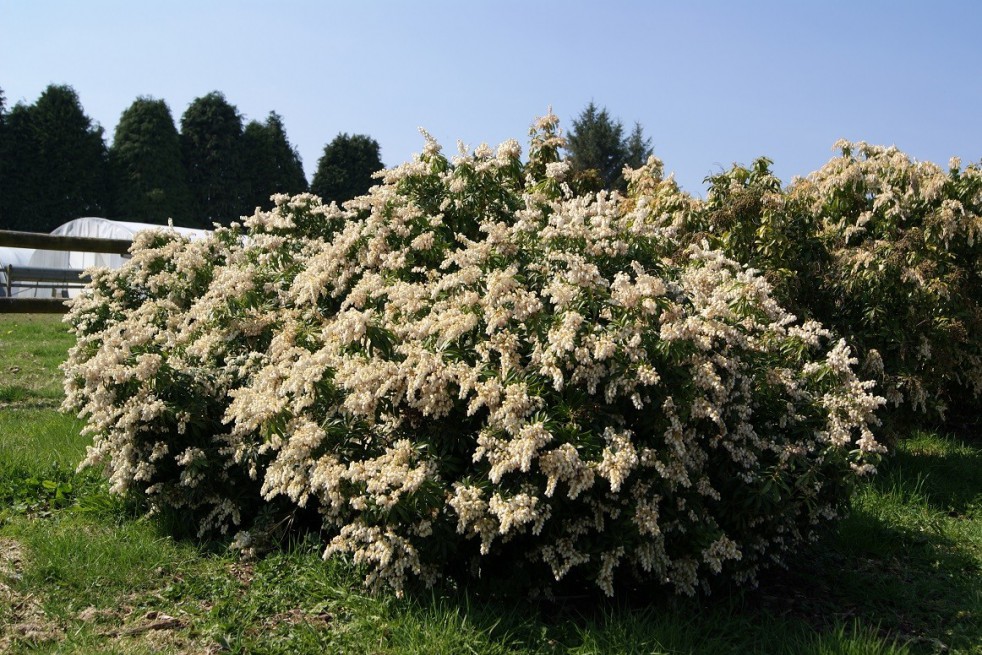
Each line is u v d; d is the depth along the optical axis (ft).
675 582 11.93
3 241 24.89
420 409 12.12
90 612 11.51
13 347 30.42
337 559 12.91
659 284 11.87
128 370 13.79
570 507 11.57
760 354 13.52
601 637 11.00
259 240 17.85
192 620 11.40
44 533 13.75
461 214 16.34
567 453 10.45
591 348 11.48
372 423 12.46
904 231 21.86
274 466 12.62
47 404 22.56
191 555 13.51
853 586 13.85
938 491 19.42
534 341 12.05
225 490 14.29
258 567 12.89
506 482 11.28
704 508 12.21
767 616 12.44
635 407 11.84
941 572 14.73
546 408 11.43
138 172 140.87
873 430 19.81
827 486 13.01
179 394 14.16
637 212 14.90
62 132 135.23
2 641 10.57
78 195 137.18
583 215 13.61
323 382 12.45
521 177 19.25
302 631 11.04
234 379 14.75
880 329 20.31
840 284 20.95
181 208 144.87
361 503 11.21
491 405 11.21
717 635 11.71
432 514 11.18
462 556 12.03
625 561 12.12
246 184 153.07
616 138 143.95
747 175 22.21
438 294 13.46
